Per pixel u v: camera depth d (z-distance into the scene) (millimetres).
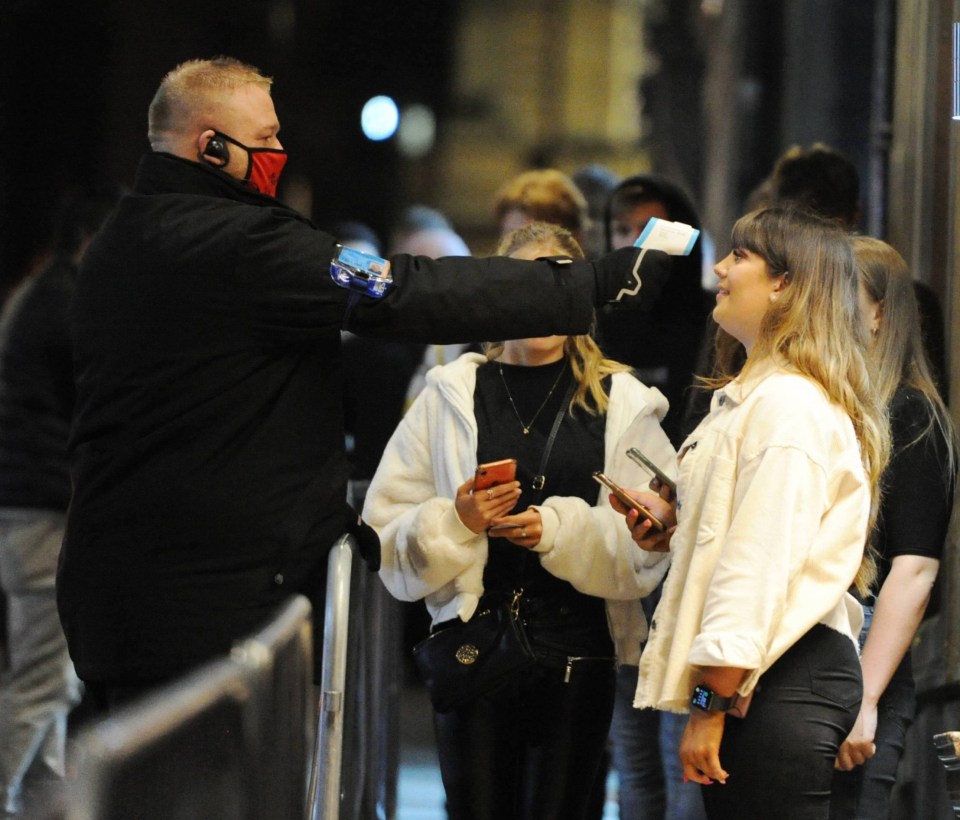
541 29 52531
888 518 9977
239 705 6684
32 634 15172
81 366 9367
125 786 5223
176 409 9016
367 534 9781
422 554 10000
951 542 11875
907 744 11680
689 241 9367
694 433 9039
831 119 25328
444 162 52000
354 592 10633
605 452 10398
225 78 9531
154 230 9102
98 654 9141
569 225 15172
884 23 15617
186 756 5906
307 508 9156
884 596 9844
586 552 9945
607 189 17766
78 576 9211
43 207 34781
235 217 9039
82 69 36094
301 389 9227
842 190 14398
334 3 48750
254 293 8906
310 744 9734
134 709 5684
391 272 8961
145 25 38094
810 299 8836
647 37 35594
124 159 36688
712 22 30734
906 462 9961
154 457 9062
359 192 49406
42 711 15133
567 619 10211
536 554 10211
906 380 10297
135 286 9070
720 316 9180
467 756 10102
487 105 52500
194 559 9031
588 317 9102
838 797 10023
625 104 52750
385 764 13211
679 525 8820
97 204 15844
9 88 34844
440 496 10547
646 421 10516
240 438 9078
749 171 29016
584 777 10250
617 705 12906
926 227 13156
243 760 6750
